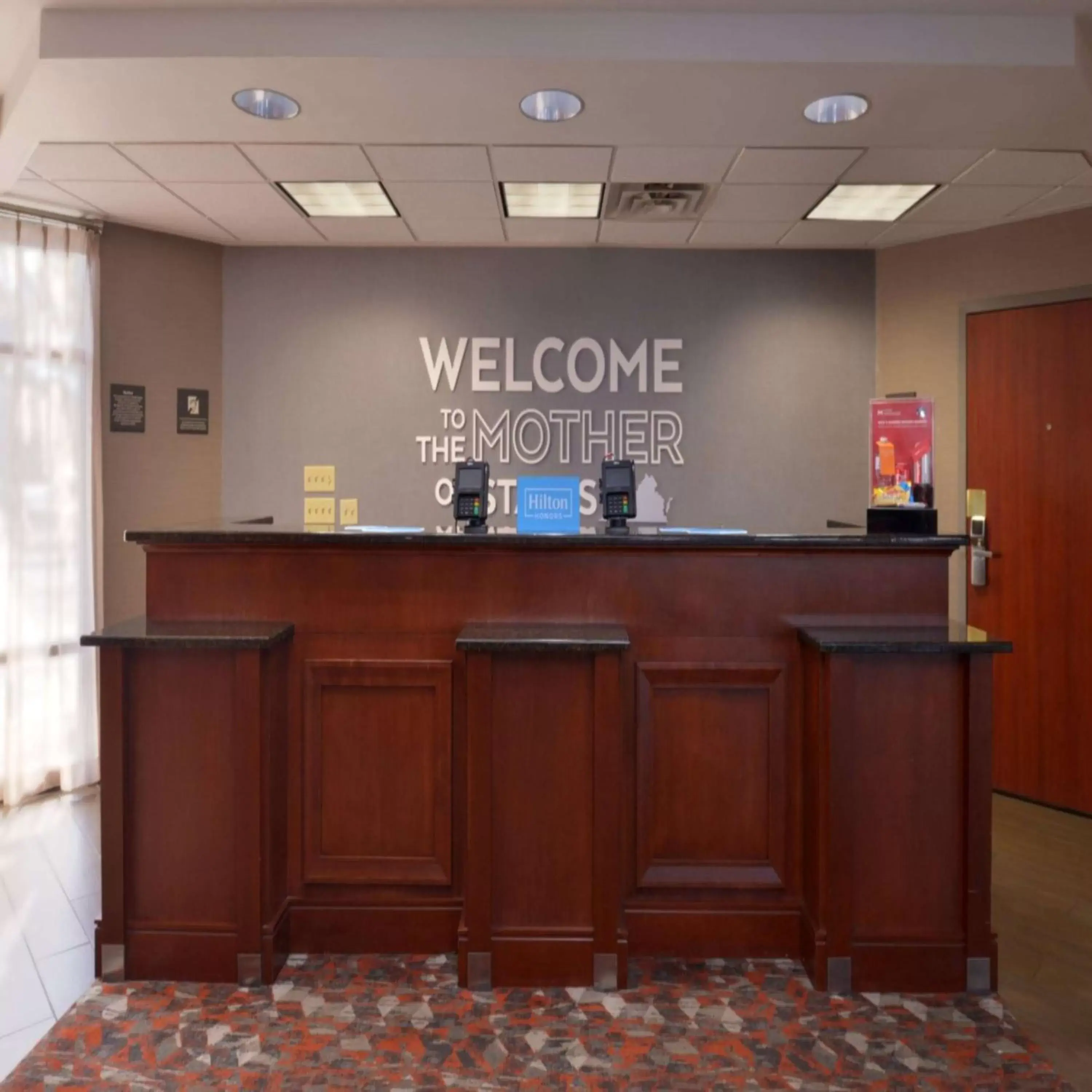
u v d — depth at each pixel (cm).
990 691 247
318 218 457
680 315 512
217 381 506
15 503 411
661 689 267
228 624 267
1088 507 421
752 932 267
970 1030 231
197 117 327
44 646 422
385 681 267
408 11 282
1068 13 283
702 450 515
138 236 471
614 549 269
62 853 349
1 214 412
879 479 283
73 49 282
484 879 248
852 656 246
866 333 510
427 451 514
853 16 283
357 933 270
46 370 423
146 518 477
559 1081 209
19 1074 210
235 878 252
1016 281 450
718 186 402
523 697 250
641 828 266
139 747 253
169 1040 225
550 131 339
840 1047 223
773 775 266
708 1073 213
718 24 283
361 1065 215
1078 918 303
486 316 512
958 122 329
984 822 248
